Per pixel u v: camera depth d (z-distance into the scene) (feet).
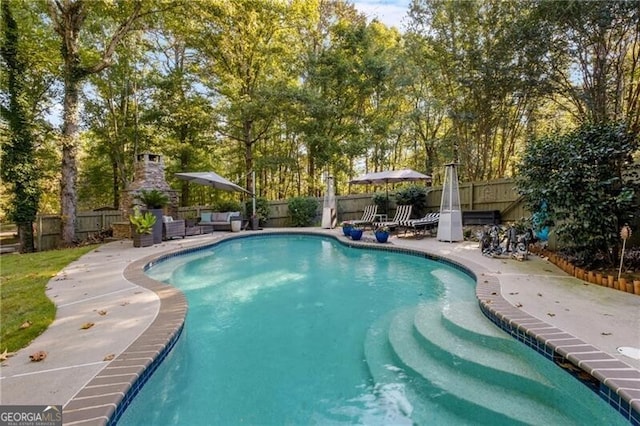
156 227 30.53
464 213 35.17
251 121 50.60
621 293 13.47
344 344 11.62
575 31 25.72
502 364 9.12
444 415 7.86
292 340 12.00
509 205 33.09
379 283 19.26
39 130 33.91
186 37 46.78
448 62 39.19
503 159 42.06
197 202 65.72
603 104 26.30
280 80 49.44
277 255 28.48
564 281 15.53
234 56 49.57
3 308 12.66
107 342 9.54
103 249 27.91
